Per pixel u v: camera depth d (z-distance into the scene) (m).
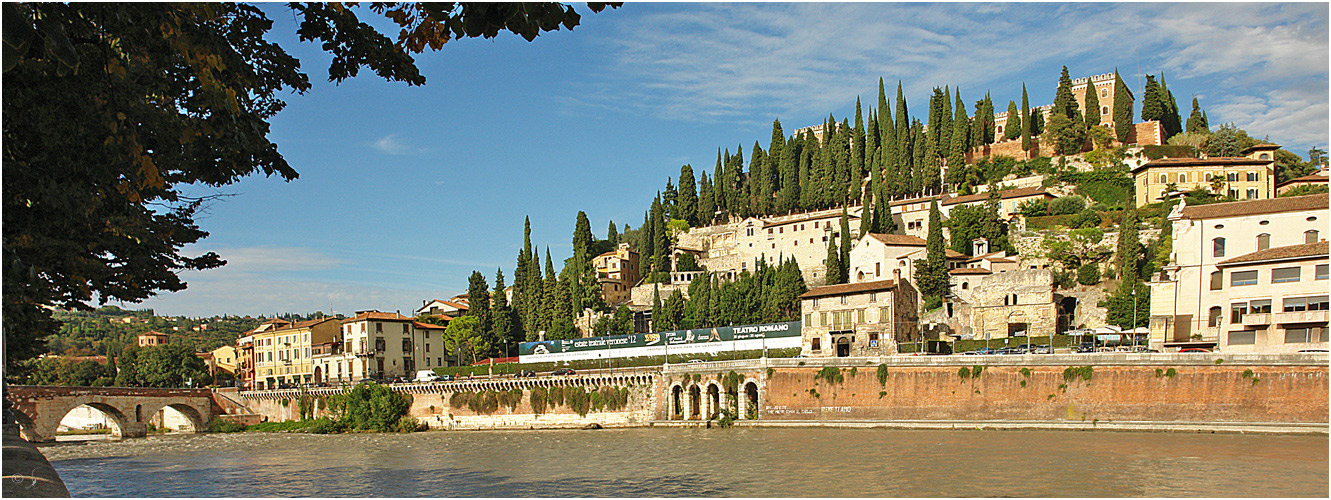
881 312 139.25
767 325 143.25
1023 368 101.62
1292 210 106.62
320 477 87.88
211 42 28.28
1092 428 96.25
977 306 162.50
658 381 131.50
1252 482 65.19
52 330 44.84
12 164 26.94
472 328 197.12
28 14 22.14
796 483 71.81
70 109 27.11
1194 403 91.81
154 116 31.06
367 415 145.62
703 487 71.88
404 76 32.28
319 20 31.00
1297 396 86.94
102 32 27.11
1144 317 150.88
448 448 112.06
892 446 91.31
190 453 116.56
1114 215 191.38
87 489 82.50
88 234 34.53
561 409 136.88
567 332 197.38
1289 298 101.50
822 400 115.06
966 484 68.25
